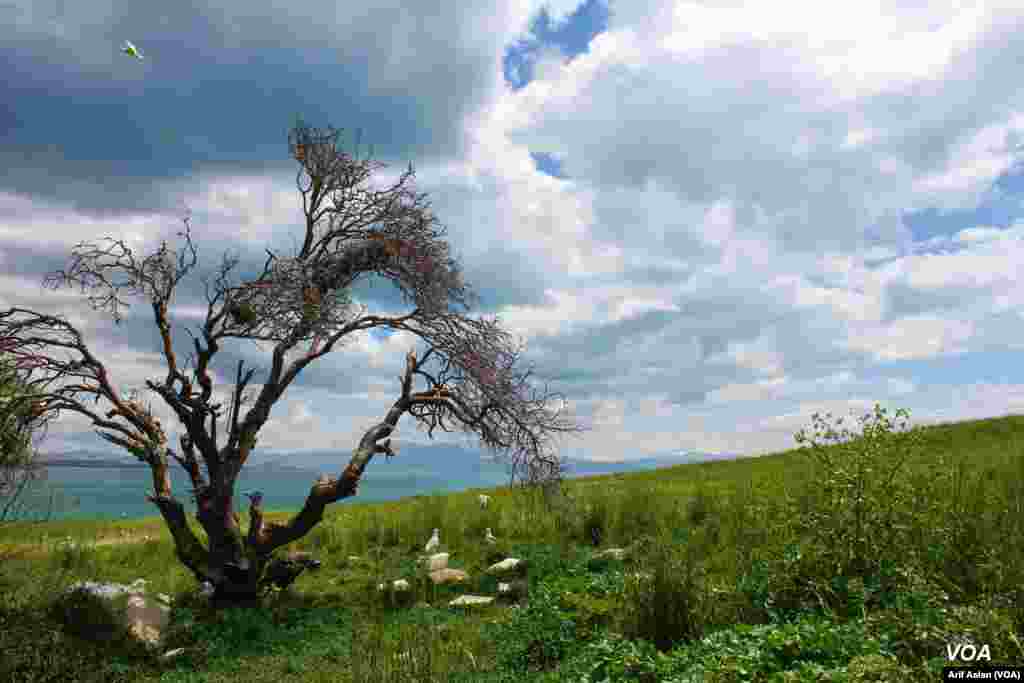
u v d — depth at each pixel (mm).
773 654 5508
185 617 11227
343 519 20359
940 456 8383
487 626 9648
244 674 8938
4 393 10375
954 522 7824
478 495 23172
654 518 14695
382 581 13180
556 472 14625
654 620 7312
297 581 14227
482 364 13883
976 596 6613
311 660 9188
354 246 14445
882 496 7766
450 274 14555
